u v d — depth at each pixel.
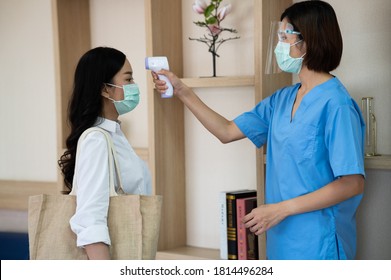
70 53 2.75
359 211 2.16
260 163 2.09
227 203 2.26
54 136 3.03
